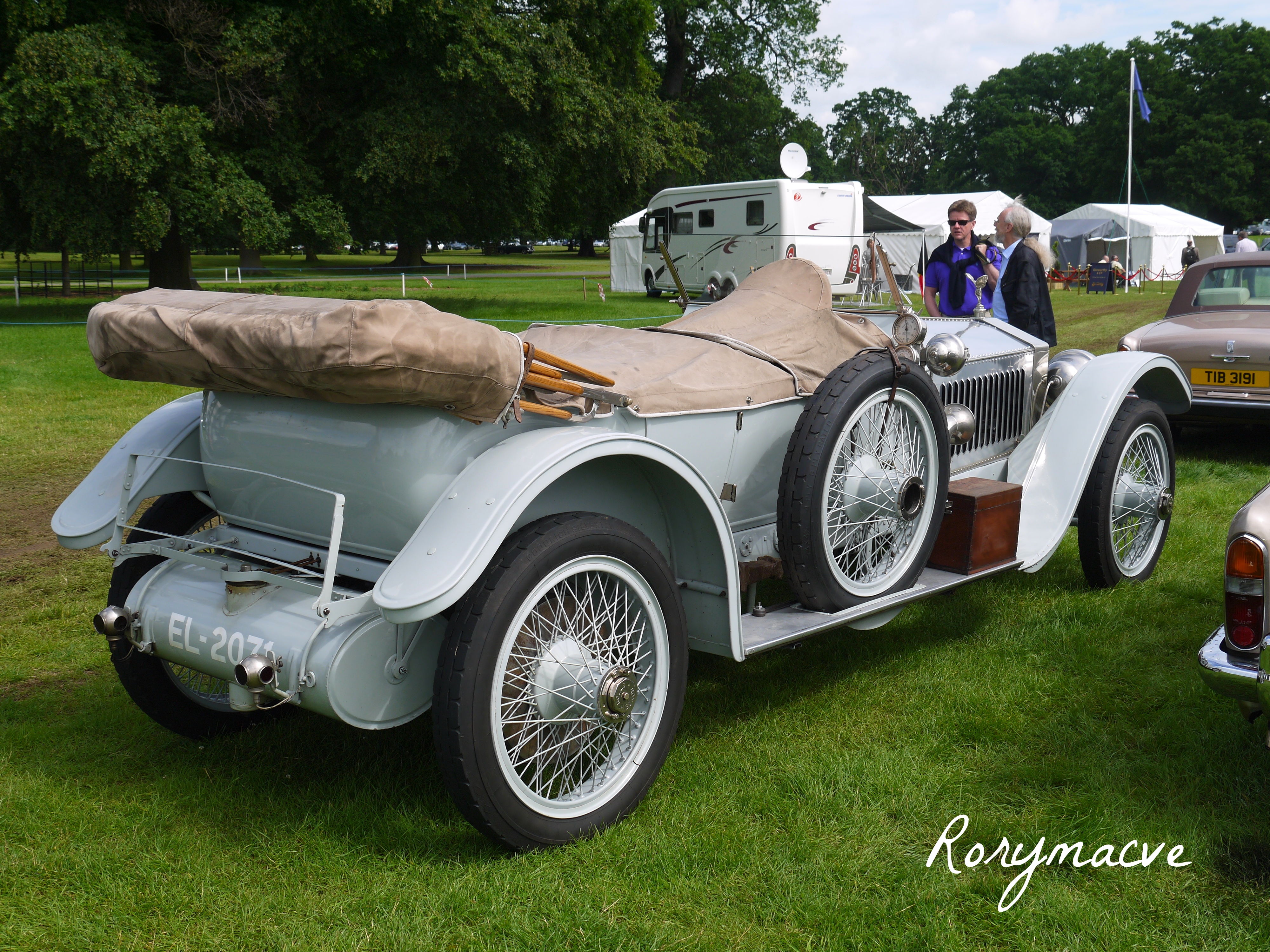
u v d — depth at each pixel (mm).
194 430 3211
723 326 3607
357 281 32500
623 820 2785
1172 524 5590
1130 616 4289
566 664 2625
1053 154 76875
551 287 30406
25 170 17656
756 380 3383
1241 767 2990
